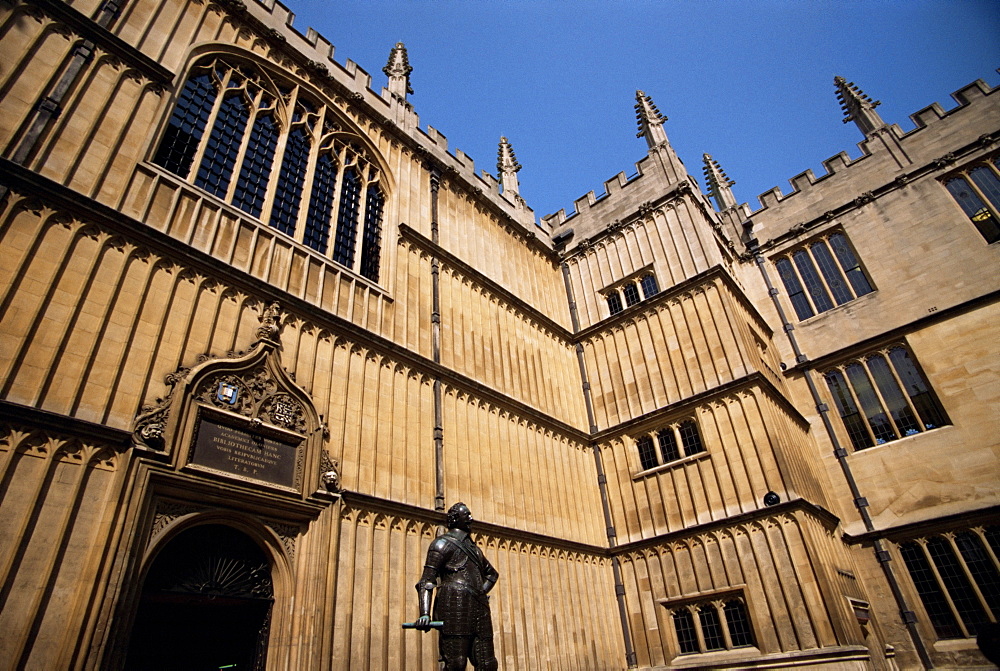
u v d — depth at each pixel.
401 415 15.71
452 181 23.56
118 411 10.27
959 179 23.77
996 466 19.05
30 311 9.81
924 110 25.50
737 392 19.88
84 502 9.33
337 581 12.16
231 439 11.64
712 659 17.14
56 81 11.73
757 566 17.34
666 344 22.70
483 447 18.08
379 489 14.06
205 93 15.30
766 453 18.48
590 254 27.64
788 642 16.06
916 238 23.83
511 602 16.14
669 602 18.86
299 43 18.86
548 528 18.98
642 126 28.59
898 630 18.86
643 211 25.92
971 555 18.55
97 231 11.22
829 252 26.28
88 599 8.67
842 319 24.62
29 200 10.45
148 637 9.88
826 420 23.11
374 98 21.44
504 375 20.88
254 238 14.15
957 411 20.44
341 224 17.70
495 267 23.83
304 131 17.86
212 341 12.25
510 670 15.03
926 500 19.98
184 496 10.56
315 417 13.26
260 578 11.59
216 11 16.27
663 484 20.61
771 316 26.62
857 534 20.66
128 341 10.86
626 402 23.06
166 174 12.92
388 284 17.88
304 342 14.07
